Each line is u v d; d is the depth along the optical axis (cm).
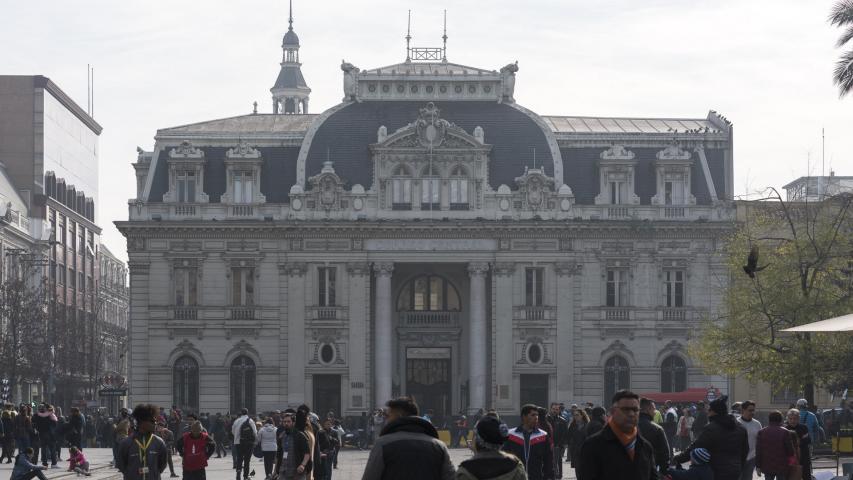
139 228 12606
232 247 12656
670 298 12725
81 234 19200
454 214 12631
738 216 12662
